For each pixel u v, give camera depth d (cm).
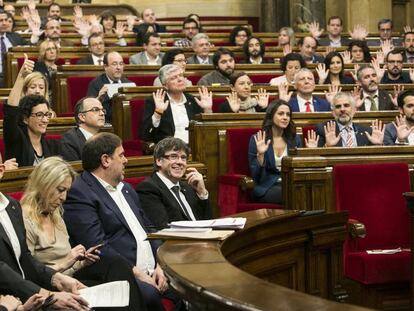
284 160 819
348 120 988
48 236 610
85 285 594
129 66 1291
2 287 544
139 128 1080
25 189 638
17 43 1485
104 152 661
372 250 802
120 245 654
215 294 363
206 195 729
